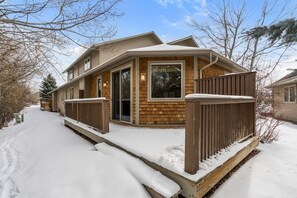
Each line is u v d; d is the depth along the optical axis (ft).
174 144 12.48
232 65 27.48
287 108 46.96
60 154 15.37
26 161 17.30
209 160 9.84
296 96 43.39
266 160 14.43
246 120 15.75
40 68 13.99
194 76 21.43
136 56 21.49
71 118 27.66
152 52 19.92
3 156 19.72
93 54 45.03
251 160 14.39
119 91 25.68
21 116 44.57
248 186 10.28
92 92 35.47
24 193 11.59
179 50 19.67
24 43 10.64
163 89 21.80
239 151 12.48
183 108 21.59
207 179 8.83
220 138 11.30
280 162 14.05
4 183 13.30
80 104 22.89
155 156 10.18
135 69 21.86
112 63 24.64
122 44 44.93
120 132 17.04
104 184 9.66
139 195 8.69
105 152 13.23
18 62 15.06
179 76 21.71
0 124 41.16
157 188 8.57
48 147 18.71
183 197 9.04
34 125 35.14
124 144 12.64
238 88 17.38
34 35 10.32
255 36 9.65
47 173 12.81
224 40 53.88
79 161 12.57
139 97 21.74
